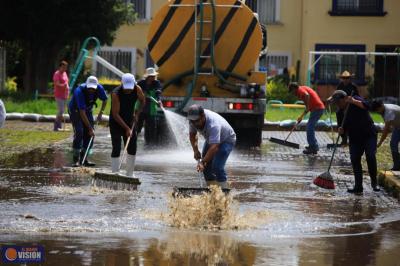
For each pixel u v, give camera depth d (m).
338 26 67.75
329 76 67.62
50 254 15.05
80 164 28.64
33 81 64.12
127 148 25.03
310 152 34.97
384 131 26.30
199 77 36.03
